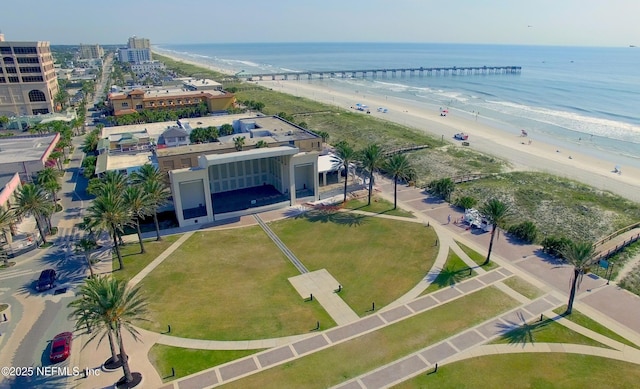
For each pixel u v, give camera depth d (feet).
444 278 188.03
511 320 158.92
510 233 231.30
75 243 223.51
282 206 271.28
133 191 203.82
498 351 143.02
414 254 210.18
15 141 379.35
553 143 444.55
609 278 186.09
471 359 139.64
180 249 217.77
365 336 151.02
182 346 146.20
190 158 273.33
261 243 224.12
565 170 355.15
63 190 307.17
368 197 286.66
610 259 204.23
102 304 117.08
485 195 293.23
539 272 192.13
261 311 166.09
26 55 549.13
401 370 135.03
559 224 251.60
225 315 163.53
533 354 141.49
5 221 200.23
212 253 213.46
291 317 162.20
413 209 266.36
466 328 154.71
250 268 198.90
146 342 148.05
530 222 234.38
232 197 284.20
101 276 190.60
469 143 437.99
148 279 189.26
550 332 151.84
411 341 148.25
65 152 403.34
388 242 222.89
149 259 207.21
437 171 350.23
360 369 135.54
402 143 429.79
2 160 313.32
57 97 620.49
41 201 217.15
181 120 417.90
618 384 128.67
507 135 476.54
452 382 130.11
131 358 140.15
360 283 185.68
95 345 147.33
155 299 173.88
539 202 280.51
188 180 239.09
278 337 150.92
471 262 201.46
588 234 238.27
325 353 142.61
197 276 191.93
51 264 202.90
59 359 138.72
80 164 372.79
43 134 410.93
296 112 605.31
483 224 237.66
